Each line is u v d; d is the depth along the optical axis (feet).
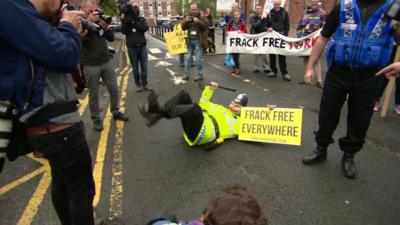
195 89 23.94
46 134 5.99
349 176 11.13
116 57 42.93
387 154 12.90
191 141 13.24
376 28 9.45
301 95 21.63
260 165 12.16
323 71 28.68
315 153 12.22
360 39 9.67
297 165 12.11
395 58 15.10
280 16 26.43
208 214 3.38
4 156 5.81
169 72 30.86
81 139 6.53
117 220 9.22
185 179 11.28
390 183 10.87
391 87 16.17
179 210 9.62
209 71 30.86
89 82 15.07
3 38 5.15
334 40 10.42
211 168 11.98
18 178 11.51
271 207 9.68
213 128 13.35
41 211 9.66
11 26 4.93
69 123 6.24
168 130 15.69
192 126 12.60
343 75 10.48
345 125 15.90
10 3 4.89
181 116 11.93
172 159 12.75
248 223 3.18
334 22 10.29
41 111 5.80
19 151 6.23
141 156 13.06
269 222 9.03
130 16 21.21
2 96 5.46
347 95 11.31
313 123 16.34
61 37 5.49
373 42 9.61
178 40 31.96
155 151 13.47
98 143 14.39
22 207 9.85
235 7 29.60
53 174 7.19
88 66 14.84
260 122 13.99
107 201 10.08
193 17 25.80
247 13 78.95
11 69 5.38
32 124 5.84
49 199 10.25
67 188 6.87
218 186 10.81
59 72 6.01
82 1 13.46
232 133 14.23
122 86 25.20
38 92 5.66
